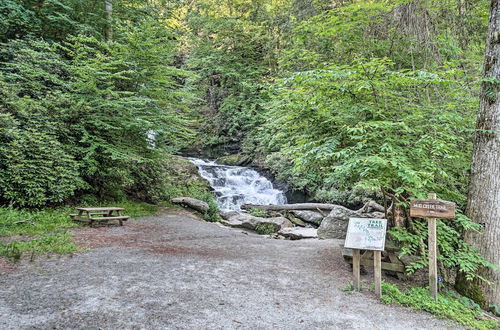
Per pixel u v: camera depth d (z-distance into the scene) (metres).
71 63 12.43
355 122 5.59
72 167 9.60
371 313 3.92
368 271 5.80
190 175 17.06
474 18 7.40
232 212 14.12
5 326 3.11
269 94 6.58
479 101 5.59
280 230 12.00
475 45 7.73
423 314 4.02
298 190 18.45
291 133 6.34
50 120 9.62
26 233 7.16
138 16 15.70
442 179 5.85
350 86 5.48
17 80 10.44
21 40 11.07
